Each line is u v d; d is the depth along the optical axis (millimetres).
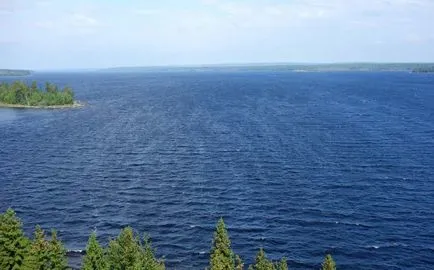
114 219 88312
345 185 106938
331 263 51750
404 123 191125
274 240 79438
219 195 101188
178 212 91688
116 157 136125
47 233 81750
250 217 88938
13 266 55938
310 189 104438
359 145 148250
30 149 147000
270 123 194500
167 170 121375
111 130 182500
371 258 73375
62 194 102250
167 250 76000
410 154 135375
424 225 84875
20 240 56500
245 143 153375
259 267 54312
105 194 102312
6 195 101188
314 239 79750
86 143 156625
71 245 77000
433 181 109250
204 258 73500
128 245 56531
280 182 109625
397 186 105938
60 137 167625
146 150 145000
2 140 161875
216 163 127812
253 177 113875
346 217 88500
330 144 150125
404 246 77125
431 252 75125
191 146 150000
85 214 90750
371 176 113750
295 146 147625
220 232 54844
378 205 94438
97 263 55188
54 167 124562
